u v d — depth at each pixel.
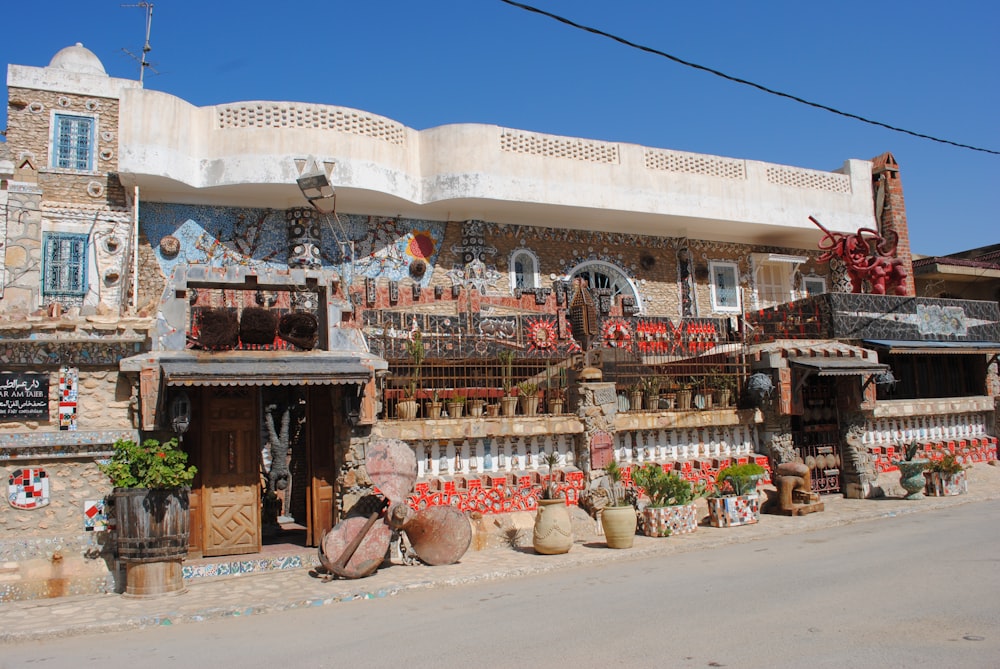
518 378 17.25
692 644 6.85
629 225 24.47
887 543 11.97
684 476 14.98
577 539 13.01
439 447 13.02
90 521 10.41
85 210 18.39
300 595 9.55
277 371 10.91
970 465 19.44
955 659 6.18
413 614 8.60
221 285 11.64
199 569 10.70
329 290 12.12
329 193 18.77
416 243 21.50
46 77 18.48
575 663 6.42
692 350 19.39
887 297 19.62
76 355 10.67
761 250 26.94
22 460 10.24
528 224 23.14
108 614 8.77
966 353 20.53
